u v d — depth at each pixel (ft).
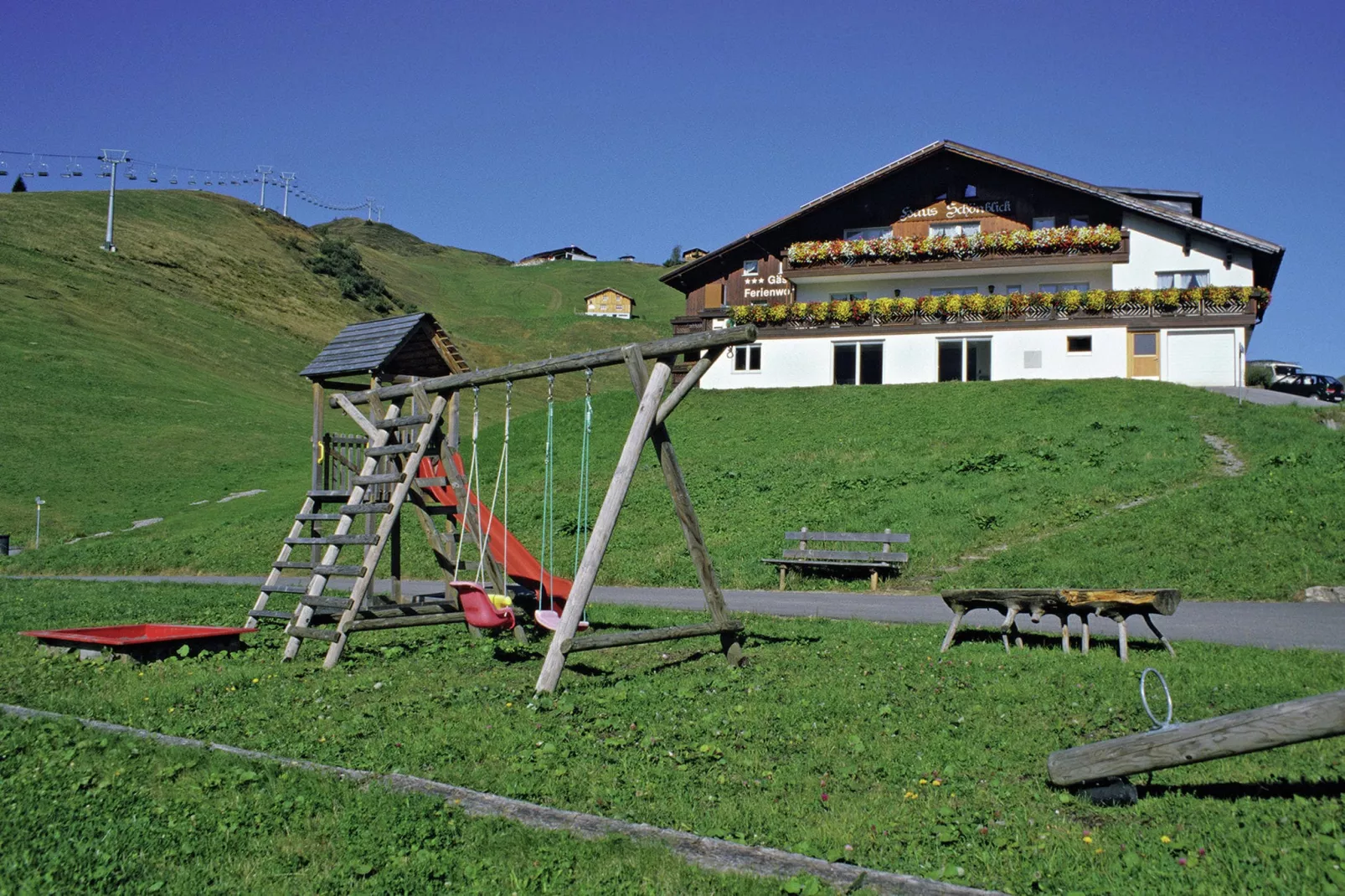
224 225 400.06
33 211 312.71
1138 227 131.54
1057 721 25.76
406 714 28.07
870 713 27.09
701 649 37.96
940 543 66.74
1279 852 16.98
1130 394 112.16
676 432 119.96
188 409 181.98
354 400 42.91
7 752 23.91
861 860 17.26
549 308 479.82
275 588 42.22
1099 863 17.01
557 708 28.60
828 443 104.94
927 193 142.82
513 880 16.49
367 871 17.10
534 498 96.48
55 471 137.80
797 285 150.51
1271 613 45.16
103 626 43.01
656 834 18.15
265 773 22.08
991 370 130.93
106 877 16.84
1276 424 89.71
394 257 567.59
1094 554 58.80
